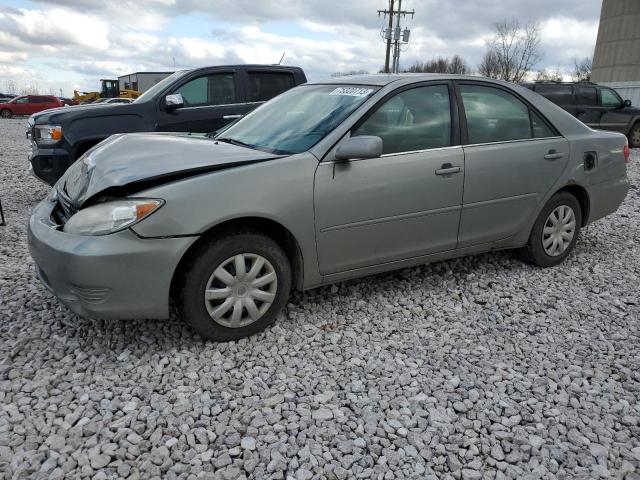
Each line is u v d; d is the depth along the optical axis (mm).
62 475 2230
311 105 3924
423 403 2758
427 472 2307
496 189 4086
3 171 9938
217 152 3408
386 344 3342
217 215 3014
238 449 2398
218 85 7395
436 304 3920
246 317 3301
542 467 2355
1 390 2775
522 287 4258
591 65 43000
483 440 2502
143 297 2959
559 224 4590
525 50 34906
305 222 3301
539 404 2777
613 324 3695
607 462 2396
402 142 3682
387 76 3977
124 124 6730
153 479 2227
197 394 2779
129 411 2635
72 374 2930
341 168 3396
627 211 6961
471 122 4012
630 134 15117
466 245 4109
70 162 6539
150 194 2934
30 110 36406
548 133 4438
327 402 2756
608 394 2873
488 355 3248
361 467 2318
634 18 36625
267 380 2930
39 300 3816
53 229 3096
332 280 3602
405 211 3676
